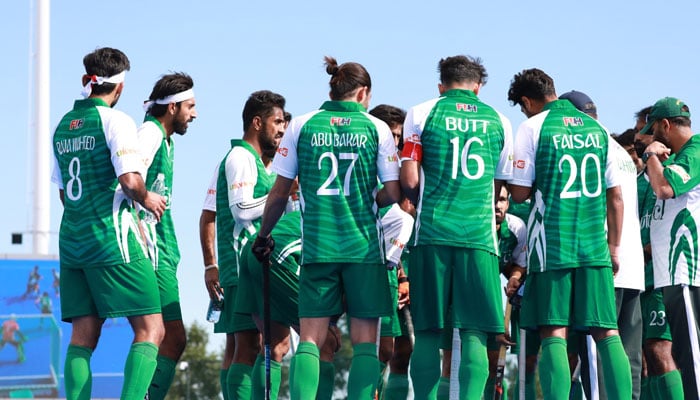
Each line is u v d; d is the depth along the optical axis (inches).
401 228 1222.3
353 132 1014.4
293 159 1026.7
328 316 1014.4
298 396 986.7
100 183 1031.0
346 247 1005.8
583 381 1213.1
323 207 1009.5
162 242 1223.5
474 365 1005.8
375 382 1010.1
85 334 1049.5
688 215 1154.7
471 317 1014.4
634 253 1161.4
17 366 3134.8
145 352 1033.5
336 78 1039.0
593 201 1045.8
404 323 1299.2
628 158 1193.4
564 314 1037.8
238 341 1228.5
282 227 1167.6
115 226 1031.0
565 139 1047.6
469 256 1010.1
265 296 1095.0
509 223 1339.8
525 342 1359.5
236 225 1218.0
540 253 1046.4
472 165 1019.9
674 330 1159.0
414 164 1019.3
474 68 1053.2
